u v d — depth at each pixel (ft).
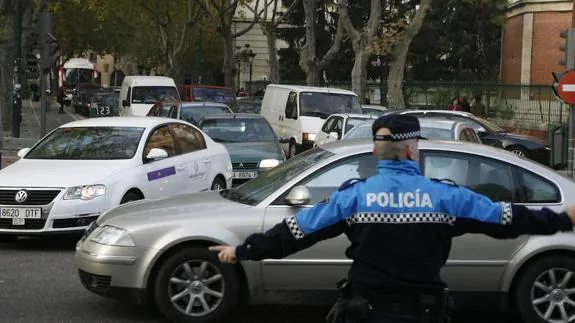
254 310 22.50
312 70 106.22
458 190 10.77
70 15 164.35
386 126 10.98
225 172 41.63
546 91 95.20
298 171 21.52
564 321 20.34
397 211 10.56
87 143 34.19
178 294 20.54
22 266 27.78
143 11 170.91
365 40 90.02
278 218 20.35
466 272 20.27
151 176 33.37
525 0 127.75
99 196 30.04
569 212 10.69
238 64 195.21
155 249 20.31
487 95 108.06
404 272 10.48
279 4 198.08
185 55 198.70
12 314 21.72
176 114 68.64
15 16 88.22
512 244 20.27
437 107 110.52
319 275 20.15
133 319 21.45
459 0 177.99
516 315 20.68
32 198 29.53
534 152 71.05
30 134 93.30
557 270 20.36
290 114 75.77
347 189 10.96
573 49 46.52
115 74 262.06
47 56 62.28
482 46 183.52
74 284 25.23
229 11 135.23
